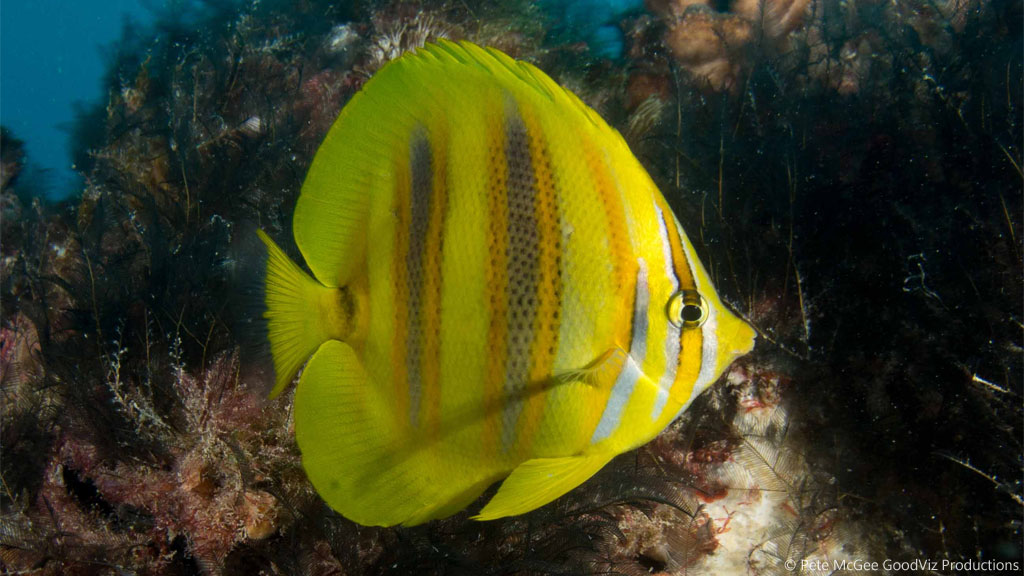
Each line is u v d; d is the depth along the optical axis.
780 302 0.54
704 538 0.46
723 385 0.49
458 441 0.28
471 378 0.28
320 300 0.29
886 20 0.84
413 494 0.29
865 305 0.50
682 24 0.94
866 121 0.58
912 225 0.48
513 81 0.27
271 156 0.64
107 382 0.46
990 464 0.42
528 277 0.27
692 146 0.60
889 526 0.46
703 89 0.76
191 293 0.49
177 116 0.77
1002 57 0.55
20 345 0.63
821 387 0.50
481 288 0.28
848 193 0.52
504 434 0.28
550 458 0.28
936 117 0.54
